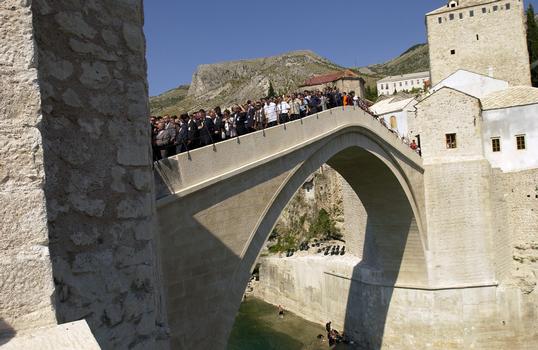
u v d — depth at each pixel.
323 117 22.97
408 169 33.47
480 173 34.69
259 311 52.41
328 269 43.84
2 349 3.72
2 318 4.15
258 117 20.09
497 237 35.22
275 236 65.44
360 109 27.53
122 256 7.63
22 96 4.55
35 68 4.69
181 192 13.45
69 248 6.74
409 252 35.72
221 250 15.22
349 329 40.69
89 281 6.97
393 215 35.12
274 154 18.23
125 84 8.08
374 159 30.36
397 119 57.56
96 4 7.65
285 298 52.19
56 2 6.98
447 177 34.91
